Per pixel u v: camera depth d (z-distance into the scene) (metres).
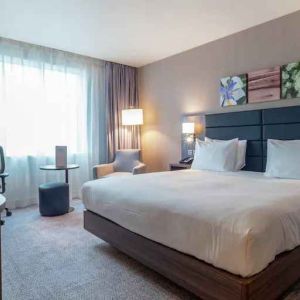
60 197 3.59
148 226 1.90
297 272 1.64
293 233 1.60
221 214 1.51
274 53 3.30
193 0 2.80
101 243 2.64
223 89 3.82
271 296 1.43
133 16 3.15
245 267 1.32
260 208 1.54
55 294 1.78
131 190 2.23
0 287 1.02
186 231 1.62
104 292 1.79
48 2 2.81
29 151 4.07
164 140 4.82
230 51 3.75
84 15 3.12
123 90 5.09
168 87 4.69
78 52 4.43
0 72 3.78
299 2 2.87
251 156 3.47
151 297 1.73
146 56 4.64
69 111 4.47
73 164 4.34
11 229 3.03
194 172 3.25
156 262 1.84
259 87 3.43
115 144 4.98
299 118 3.03
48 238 2.77
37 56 4.09
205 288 1.50
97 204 2.47
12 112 3.90
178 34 3.69
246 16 3.19
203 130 4.12
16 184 3.95
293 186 2.24
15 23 3.32
